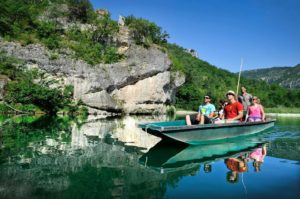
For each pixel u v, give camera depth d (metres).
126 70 31.69
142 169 5.31
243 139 9.65
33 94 23.59
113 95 31.47
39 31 29.38
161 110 35.75
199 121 9.77
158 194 3.89
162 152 7.14
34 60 26.17
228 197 3.83
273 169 5.32
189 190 4.09
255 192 4.03
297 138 9.86
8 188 3.98
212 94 60.88
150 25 36.69
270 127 12.89
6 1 29.94
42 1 34.78
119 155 6.65
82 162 5.77
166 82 35.38
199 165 5.70
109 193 3.88
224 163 5.87
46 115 22.31
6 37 26.12
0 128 11.48
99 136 10.16
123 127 14.12
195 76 61.06
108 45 32.84
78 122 16.83
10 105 22.66
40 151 6.83
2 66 24.42
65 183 4.29
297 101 82.56
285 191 4.08
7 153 6.46
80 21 34.22
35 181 4.34
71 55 28.27
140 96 33.25
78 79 27.61
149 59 33.38
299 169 5.33
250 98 13.26
